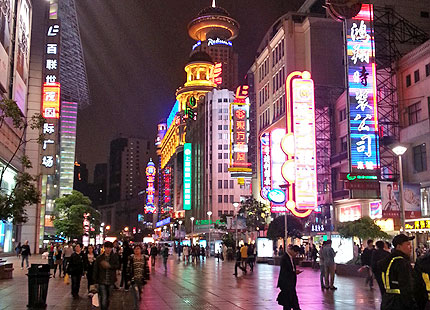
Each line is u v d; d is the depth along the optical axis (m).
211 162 130.38
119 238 193.75
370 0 53.25
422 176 40.34
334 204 53.31
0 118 22.11
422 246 37.38
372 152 42.75
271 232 44.47
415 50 43.38
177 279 27.42
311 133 47.66
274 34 73.62
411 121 43.75
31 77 68.56
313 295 18.27
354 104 43.16
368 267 20.56
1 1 39.59
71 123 131.88
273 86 72.00
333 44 62.84
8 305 15.91
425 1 54.50
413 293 6.62
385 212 36.84
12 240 57.69
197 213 139.62
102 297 12.09
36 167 68.06
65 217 66.25
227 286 22.84
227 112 132.00
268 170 57.19
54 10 79.44
